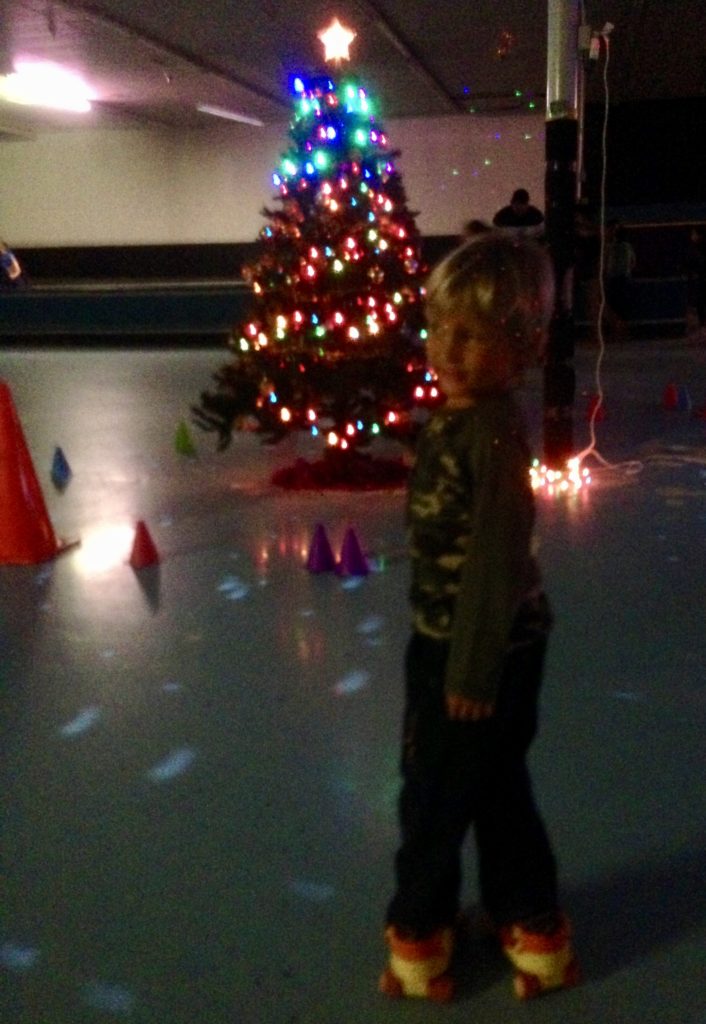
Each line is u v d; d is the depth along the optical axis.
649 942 2.03
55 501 5.72
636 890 2.19
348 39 5.58
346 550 4.29
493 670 1.60
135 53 12.57
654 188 17.59
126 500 5.69
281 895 2.21
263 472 6.28
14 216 20.42
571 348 5.58
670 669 3.26
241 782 2.68
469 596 1.60
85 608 4.00
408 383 5.45
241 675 3.34
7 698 3.22
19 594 4.19
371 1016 1.86
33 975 2.00
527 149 18.33
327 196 5.30
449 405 1.71
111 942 2.09
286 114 17.83
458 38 12.10
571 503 5.34
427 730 1.75
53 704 3.17
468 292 1.60
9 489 4.58
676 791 2.56
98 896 2.23
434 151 18.62
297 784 2.65
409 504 1.77
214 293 15.16
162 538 4.92
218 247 19.83
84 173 19.92
